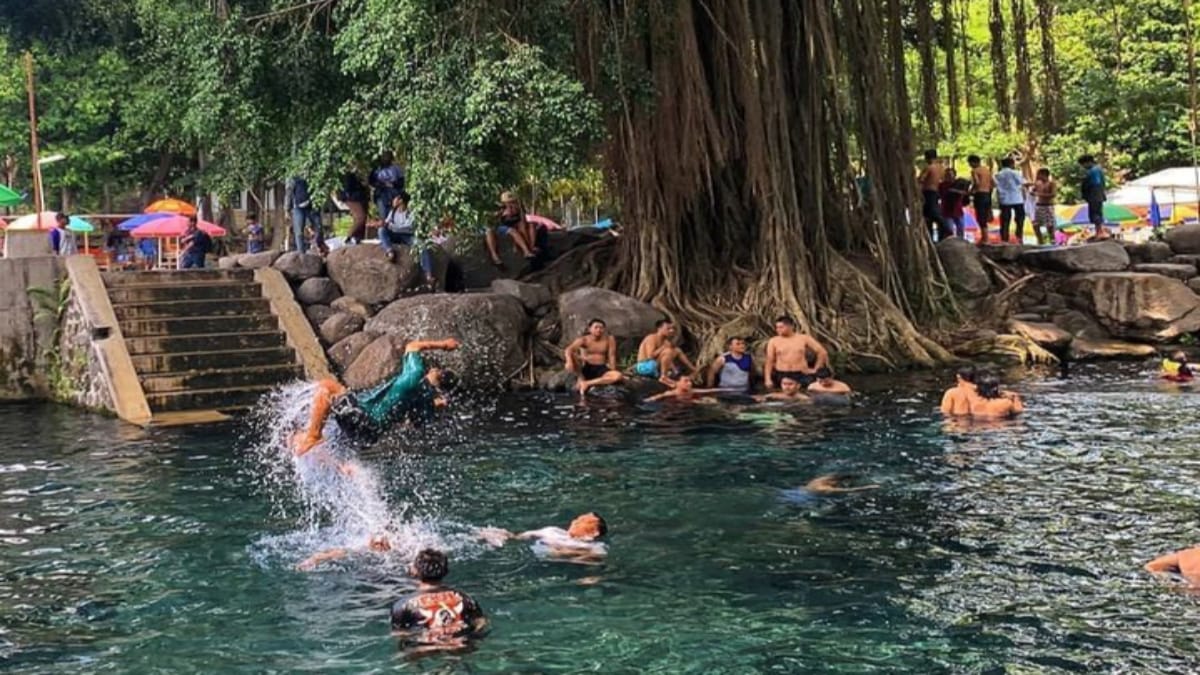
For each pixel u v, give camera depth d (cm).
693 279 1714
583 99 1312
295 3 1639
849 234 1819
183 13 1659
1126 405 1238
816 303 1672
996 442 1036
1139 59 3144
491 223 1570
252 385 1405
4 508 840
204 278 1556
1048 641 534
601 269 1762
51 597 628
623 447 1055
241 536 755
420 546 721
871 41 1745
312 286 1592
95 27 3038
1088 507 784
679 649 534
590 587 631
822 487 865
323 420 850
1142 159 3247
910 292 1789
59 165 2981
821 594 610
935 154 2073
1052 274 1938
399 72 1373
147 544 737
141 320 1441
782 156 1684
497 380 1488
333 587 640
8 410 1397
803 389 1392
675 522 771
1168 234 2086
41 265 1508
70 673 516
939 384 1451
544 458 1005
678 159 1644
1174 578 623
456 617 565
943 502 810
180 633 568
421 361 868
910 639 541
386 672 511
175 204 2791
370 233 2444
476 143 1317
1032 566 652
